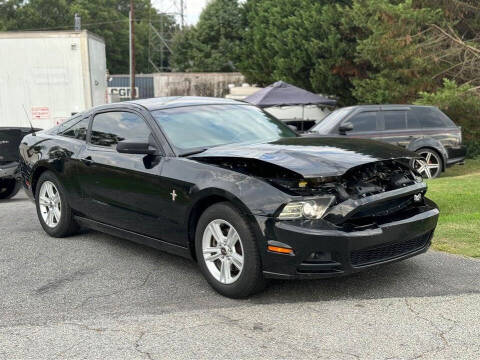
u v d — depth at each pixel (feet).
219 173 14.53
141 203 16.85
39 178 22.00
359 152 14.66
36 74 55.77
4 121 55.93
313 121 63.62
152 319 13.21
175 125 17.26
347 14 67.51
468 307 13.26
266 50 85.25
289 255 13.07
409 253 14.51
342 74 70.64
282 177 13.69
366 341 11.57
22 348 11.78
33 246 20.63
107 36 226.58
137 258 18.71
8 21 199.62
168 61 252.21
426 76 59.67
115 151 18.34
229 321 12.91
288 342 11.66
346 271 13.15
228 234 14.33
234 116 18.74
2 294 15.43
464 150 39.86
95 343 11.93
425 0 61.26
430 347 11.19
